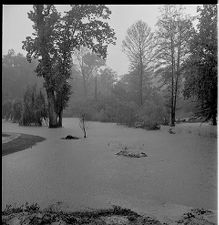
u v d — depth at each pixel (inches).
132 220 229.3
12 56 1064.2
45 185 326.0
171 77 1222.9
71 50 501.7
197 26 826.8
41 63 703.1
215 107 856.9
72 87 952.3
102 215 239.9
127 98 1416.1
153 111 1250.0
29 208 254.2
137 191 309.4
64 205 267.4
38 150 560.4
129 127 1114.7
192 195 294.7
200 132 868.6
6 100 1190.3
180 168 414.6
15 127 1015.0
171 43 1044.5
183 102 1371.8
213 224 220.7
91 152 542.6
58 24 414.3
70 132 891.4
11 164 434.6
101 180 351.3
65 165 431.5
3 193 299.7
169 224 221.9
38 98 1096.8
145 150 570.3
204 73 814.5
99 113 1306.6
